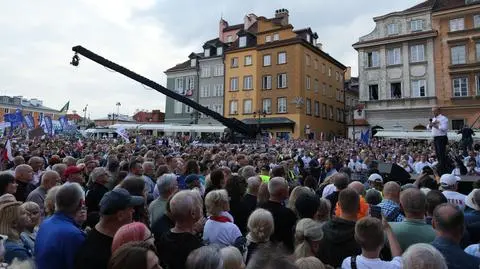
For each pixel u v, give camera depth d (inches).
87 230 158.1
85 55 636.7
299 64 1817.2
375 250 115.5
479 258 119.7
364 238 115.9
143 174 289.4
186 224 132.5
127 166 319.0
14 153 522.6
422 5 1628.9
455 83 1469.0
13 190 200.5
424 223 144.2
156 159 384.8
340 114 2273.6
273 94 1887.3
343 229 139.3
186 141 1158.3
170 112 2316.7
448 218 120.0
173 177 193.5
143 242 86.5
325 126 2052.2
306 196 167.3
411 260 91.9
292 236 164.6
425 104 1507.1
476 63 1407.5
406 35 1557.6
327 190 256.1
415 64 1546.5
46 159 494.9
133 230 104.1
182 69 2281.0
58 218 130.6
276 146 878.4
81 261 112.8
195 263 89.2
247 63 2006.6
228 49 2079.2
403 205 147.9
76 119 3715.6
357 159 640.4
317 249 131.9
